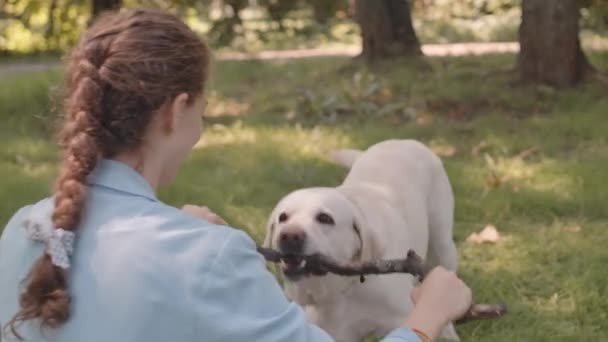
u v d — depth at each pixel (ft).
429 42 58.49
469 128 29.30
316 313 13.28
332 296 12.95
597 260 17.85
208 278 5.60
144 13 6.14
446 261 16.57
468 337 14.92
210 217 7.80
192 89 6.11
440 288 6.70
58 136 6.31
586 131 28.17
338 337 13.28
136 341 5.55
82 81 5.93
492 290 16.65
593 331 15.12
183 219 5.92
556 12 33.47
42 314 5.66
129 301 5.60
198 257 5.65
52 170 24.79
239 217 20.44
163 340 5.55
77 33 57.00
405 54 41.42
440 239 16.44
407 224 14.79
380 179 15.29
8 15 58.59
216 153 26.78
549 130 28.45
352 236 12.63
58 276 5.71
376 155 16.07
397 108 32.71
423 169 16.11
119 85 5.90
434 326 6.49
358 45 59.16
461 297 6.71
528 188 22.35
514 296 16.42
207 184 23.31
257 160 25.91
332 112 32.83
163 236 5.76
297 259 11.92
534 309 15.88
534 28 33.86
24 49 59.06
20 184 22.86
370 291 13.12
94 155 5.97
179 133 6.21
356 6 42.11
